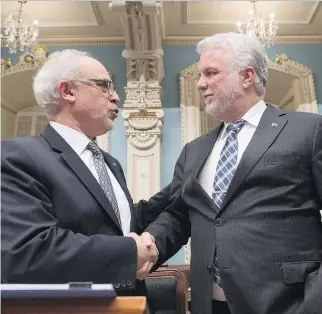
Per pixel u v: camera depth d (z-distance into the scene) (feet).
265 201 5.82
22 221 4.96
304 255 5.60
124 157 21.54
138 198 20.53
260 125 6.54
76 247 4.93
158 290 9.46
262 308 5.28
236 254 5.64
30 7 21.34
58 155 6.07
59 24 22.80
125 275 5.01
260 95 7.15
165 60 23.47
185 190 6.82
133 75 22.21
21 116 27.14
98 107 6.87
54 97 6.82
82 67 6.86
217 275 5.95
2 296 3.57
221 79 6.89
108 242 5.11
